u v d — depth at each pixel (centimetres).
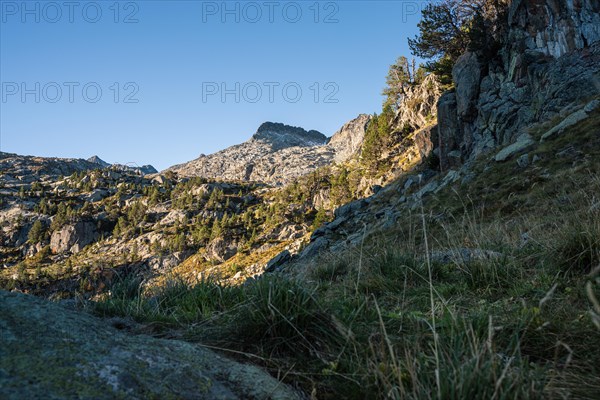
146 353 198
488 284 424
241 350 263
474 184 2294
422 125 7550
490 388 184
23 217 18788
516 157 2381
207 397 181
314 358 253
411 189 3878
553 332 266
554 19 2906
